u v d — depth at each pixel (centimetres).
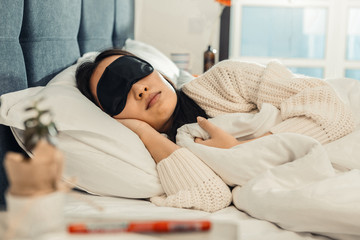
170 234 50
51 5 129
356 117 131
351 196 85
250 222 91
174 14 320
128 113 124
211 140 117
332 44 352
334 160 111
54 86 116
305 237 89
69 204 98
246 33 353
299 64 356
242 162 104
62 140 102
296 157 104
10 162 48
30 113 95
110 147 105
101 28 194
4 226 52
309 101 121
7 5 102
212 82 142
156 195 108
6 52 103
